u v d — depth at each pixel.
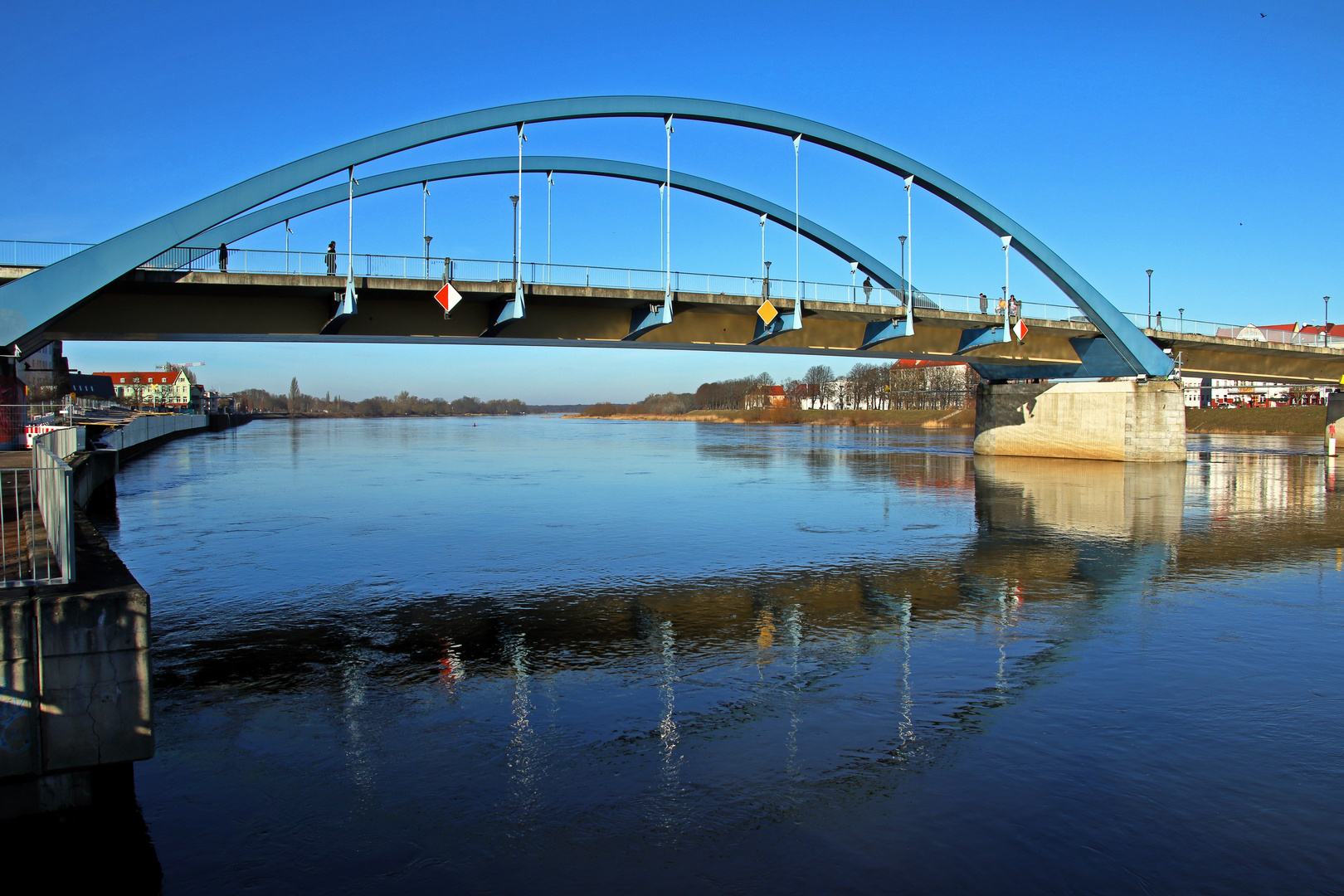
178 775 8.66
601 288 30.03
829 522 26.11
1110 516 27.39
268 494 33.25
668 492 34.31
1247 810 7.94
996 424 55.59
